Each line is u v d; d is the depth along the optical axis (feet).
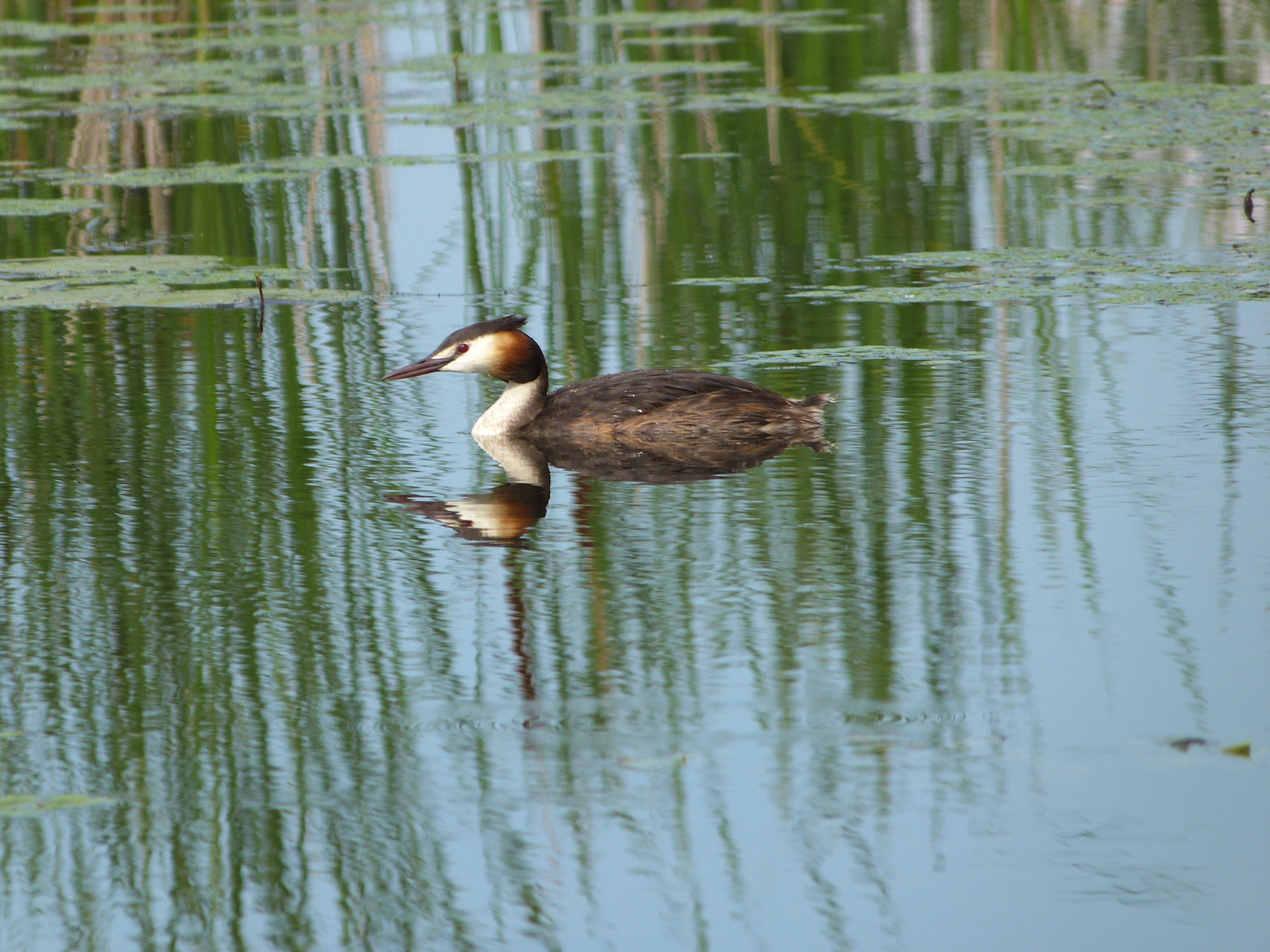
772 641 30.04
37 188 76.69
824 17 112.78
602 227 69.67
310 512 38.70
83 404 47.83
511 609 32.09
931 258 61.77
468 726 27.09
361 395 49.19
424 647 30.32
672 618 31.37
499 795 24.90
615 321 56.18
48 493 39.86
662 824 23.94
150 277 61.41
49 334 56.39
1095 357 49.49
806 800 24.25
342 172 82.58
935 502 37.91
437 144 86.94
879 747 25.68
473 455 44.29
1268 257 59.52
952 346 51.80
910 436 43.29
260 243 68.49
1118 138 77.15
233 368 51.72
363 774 25.68
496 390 52.06
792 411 44.83
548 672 29.04
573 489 40.91
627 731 26.63
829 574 33.55
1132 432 42.34
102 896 22.81
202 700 28.37
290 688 28.78
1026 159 78.59
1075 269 59.41
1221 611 30.35
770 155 81.25
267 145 85.61
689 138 86.58
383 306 59.16
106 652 30.40
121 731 27.27
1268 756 24.75
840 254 63.93
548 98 91.45
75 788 25.49
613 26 112.47
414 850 23.57
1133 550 33.86
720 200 73.05
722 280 60.18
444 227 70.44
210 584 33.83
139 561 35.27
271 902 22.53
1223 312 54.44
